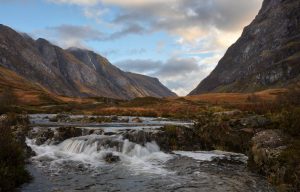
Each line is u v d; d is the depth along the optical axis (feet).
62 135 122.62
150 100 602.03
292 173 70.79
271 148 85.87
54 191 67.10
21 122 185.16
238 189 69.82
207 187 71.31
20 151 80.48
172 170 87.56
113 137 114.01
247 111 191.01
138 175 81.87
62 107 512.22
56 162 95.25
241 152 116.47
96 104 599.98
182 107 427.33
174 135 123.34
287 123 98.63
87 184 73.05
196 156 107.24
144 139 115.96
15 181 69.97
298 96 243.40
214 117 160.15
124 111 373.81
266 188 70.64
